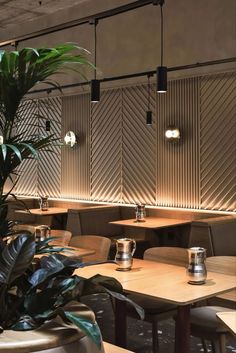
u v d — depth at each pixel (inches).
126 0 345.1
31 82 96.0
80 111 382.6
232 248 249.4
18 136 97.6
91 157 374.3
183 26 311.7
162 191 325.4
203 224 241.9
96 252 195.5
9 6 382.0
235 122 286.8
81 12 376.8
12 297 91.3
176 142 315.6
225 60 272.8
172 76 316.8
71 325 80.7
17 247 83.5
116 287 92.2
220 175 294.2
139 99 337.7
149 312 157.5
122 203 350.9
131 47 341.7
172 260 177.2
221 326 140.9
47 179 415.5
